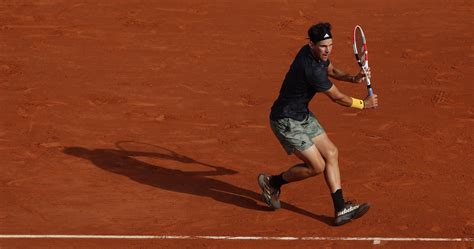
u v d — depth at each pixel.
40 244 29.69
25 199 33.12
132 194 33.59
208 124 40.75
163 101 43.62
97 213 32.00
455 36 52.94
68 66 48.50
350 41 52.06
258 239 29.95
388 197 33.06
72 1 58.81
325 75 28.69
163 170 35.75
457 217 31.44
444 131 39.66
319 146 30.11
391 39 52.50
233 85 45.81
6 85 45.69
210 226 30.98
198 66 48.56
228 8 57.38
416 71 47.69
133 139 39.00
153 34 53.44
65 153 37.38
